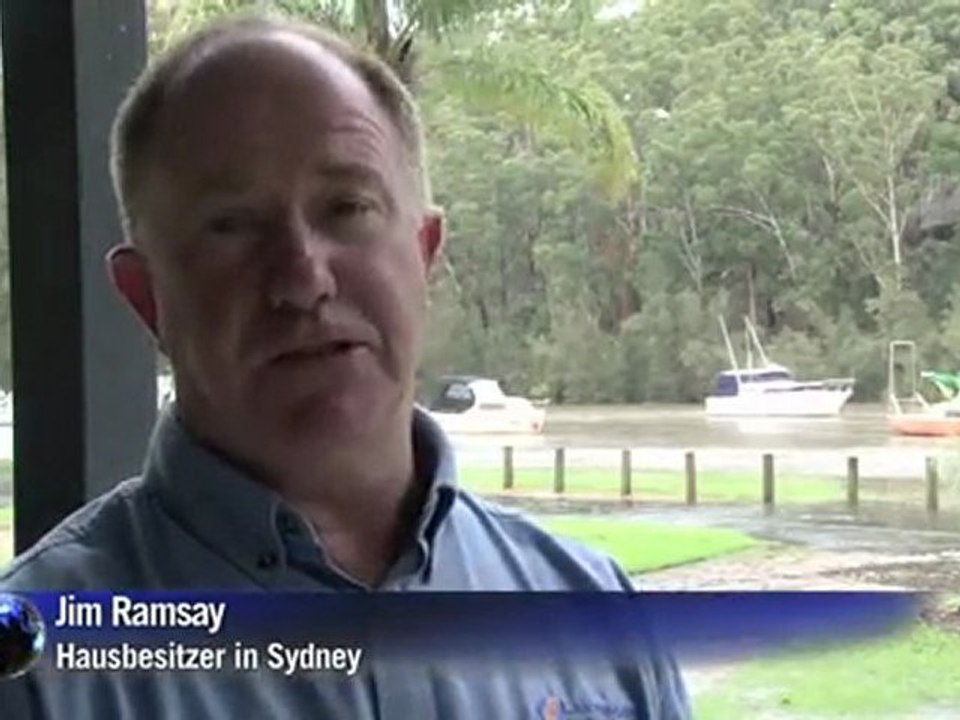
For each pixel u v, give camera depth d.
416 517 0.89
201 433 0.87
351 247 0.86
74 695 0.78
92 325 1.48
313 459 0.85
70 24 1.46
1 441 1.52
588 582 0.93
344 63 0.89
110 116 1.47
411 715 0.83
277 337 0.84
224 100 0.86
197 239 0.85
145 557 0.83
